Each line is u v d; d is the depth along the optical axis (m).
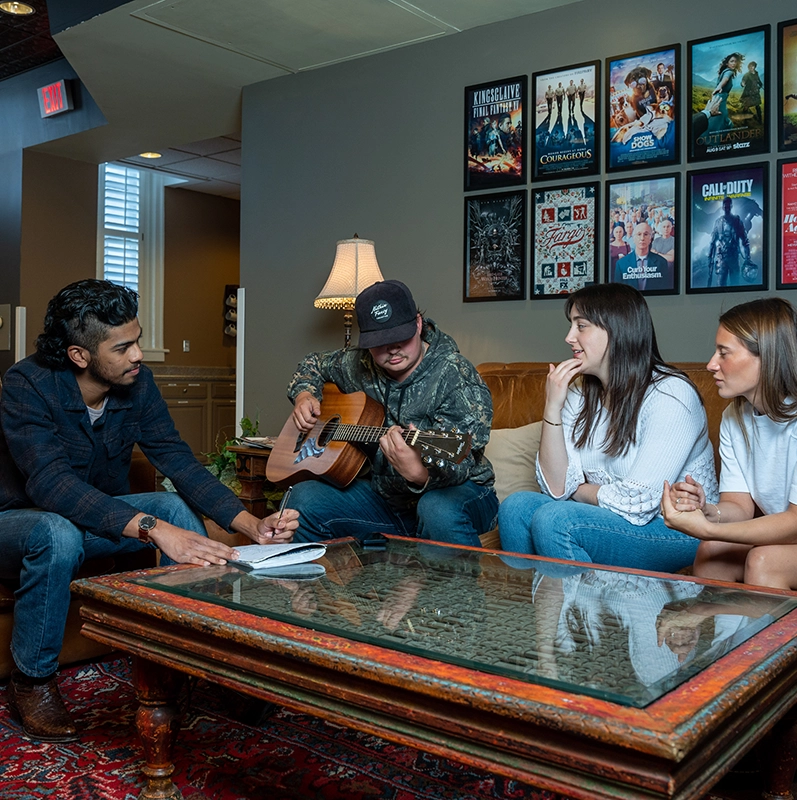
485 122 3.64
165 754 1.41
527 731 0.89
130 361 1.98
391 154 3.98
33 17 4.60
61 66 5.43
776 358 1.68
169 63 4.20
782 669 1.02
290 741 1.76
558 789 0.88
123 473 2.20
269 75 4.39
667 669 0.98
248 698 1.83
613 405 2.06
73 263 6.11
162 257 7.21
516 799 1.50
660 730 0.80
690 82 3.09
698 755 0.84
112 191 6.90
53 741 1.75
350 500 2.47
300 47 3.96
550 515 1.94
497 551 1.74
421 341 2.46
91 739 1.76
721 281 3.03
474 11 3.51
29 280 5.83
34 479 1.88
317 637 1.11
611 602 1.30
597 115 3.32
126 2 3.52
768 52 2.92
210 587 1.40
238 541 2.76
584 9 3.36
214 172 6.79
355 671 1.01
